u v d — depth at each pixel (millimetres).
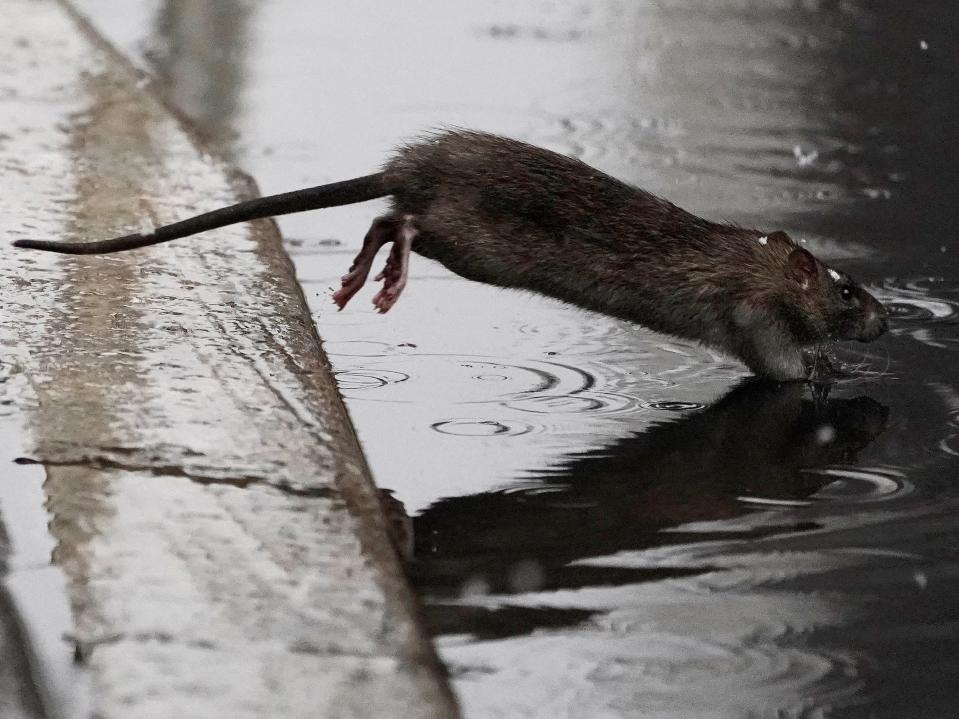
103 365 20281
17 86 34688
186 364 20562
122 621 14078
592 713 13625
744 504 18734
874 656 14742
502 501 18594
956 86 46438
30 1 42500
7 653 13461
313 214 32875
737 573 16641
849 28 54906
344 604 14633
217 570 15141
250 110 41156
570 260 24203
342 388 22766
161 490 16828
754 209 33250
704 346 25031
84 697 12969
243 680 13188
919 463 20312
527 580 16328
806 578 16500
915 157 38406
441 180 23516
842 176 36438
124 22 52531
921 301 27672
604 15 56562
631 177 35719
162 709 12727
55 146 30594
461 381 23391
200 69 45938
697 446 20922
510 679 14188
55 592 14672
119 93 34719
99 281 23531
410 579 16297
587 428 21531
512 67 47594
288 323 22688
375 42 50438
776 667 14523
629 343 25844
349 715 12766
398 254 23156
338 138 38469
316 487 17250
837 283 25094
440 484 19125
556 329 26266
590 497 18828
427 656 13867
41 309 22219
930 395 23375
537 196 23906
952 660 14664
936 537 17641
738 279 24719
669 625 15352
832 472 19953
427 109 41906
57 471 17156
